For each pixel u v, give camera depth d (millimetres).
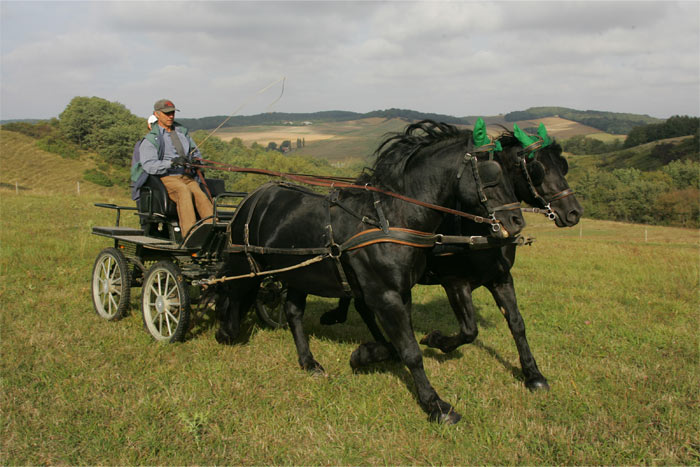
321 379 4578
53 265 8984
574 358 5219
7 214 15039
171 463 3311
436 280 4793
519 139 3939
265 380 4562
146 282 5641
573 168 118562
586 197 91875
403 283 3834
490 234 4145
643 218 79562
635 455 3430
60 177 85250
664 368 4910
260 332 5961
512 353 5402
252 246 4770
